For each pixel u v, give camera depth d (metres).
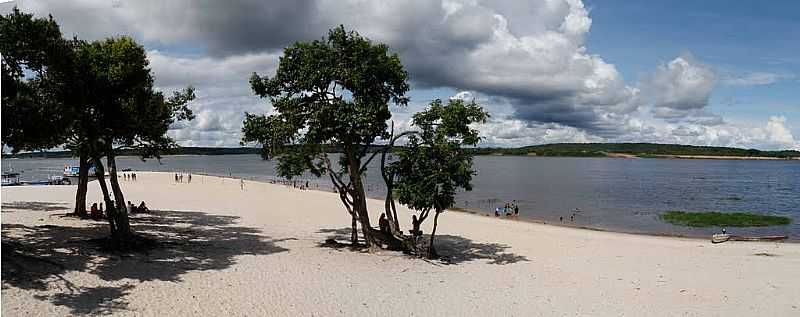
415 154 22.73
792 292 19.67
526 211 53.69
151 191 56.59
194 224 31.02
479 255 25.69
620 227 43.31
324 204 47.94
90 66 19.94
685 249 29.42
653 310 17.09
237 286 17.53
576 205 60.16
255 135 23.61
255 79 23.30
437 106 22.89
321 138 22.27
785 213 54.16
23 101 16.17
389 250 24.78
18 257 17.39
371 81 23.11
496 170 162.38
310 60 22.39
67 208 34.78
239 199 50.38
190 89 27.44
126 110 21.80
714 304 17.97
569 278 21.17
